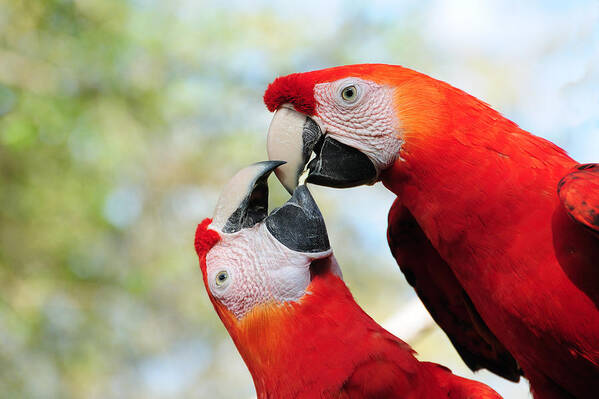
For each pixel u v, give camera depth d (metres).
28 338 7.73
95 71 7.97
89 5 8.07
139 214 8.45
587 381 2.82
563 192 2.55
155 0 8.34
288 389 2.75
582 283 2.59
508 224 2.70
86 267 8.06
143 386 8.58
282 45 8.59
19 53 7.91
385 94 2.91
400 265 3.50
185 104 8.19
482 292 2.86
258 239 2.94
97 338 8.15
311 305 2.81
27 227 7.88
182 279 8.74
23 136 7.37
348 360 2.71
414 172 2.86
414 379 2.73
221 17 8.48
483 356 3.67
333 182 3.00
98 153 7.85
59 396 7.94
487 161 2.73
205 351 9.09
